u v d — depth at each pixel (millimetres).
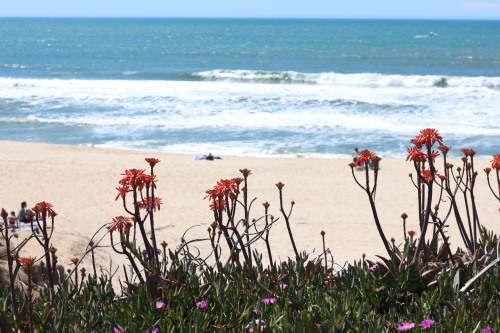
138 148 28625
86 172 21766
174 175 21609
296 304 3064
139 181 3199
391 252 3441
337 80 53438
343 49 105750
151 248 3396
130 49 103625
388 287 3246
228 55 92000
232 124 33031
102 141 30156
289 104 38906
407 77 51344
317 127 32062
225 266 3527
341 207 17594
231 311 3004
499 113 35250
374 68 72250
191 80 58531
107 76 61906
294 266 3598
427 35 164500
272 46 113938
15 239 8820
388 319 3023
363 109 37031
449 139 29062
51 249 3592
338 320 2727
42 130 32688
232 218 3527
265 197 18703
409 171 22219
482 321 2729
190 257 3611
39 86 48531
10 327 2857
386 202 18125
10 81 50531
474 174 3961
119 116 35875
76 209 17219
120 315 2941
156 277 3199
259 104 39000
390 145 28156
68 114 36750
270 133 31031
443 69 70125
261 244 13383
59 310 3029
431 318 2920
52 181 20484
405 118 34156
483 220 15594
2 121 34438
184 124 33344
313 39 139375
